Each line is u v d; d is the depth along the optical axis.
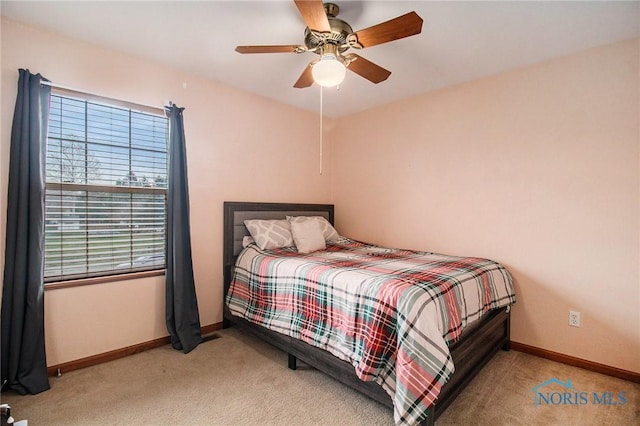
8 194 1.92
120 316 2.42
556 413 1.80
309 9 1.52
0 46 1.92
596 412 1.81
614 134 2.20
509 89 2.64
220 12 1.88
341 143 3.96
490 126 2.75
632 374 2.13
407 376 1.48
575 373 2.25
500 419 1.74
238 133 3.10
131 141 2.49
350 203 3.86
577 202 2.34
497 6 1.80
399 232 3.39
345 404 1.86
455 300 1.83
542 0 1.74
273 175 3.41
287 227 3.12
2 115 1.95
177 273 2.55
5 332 1.90
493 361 2.40
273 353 2.51
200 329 2.76
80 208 2.27
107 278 2.35
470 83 2.86
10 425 1.53
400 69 2.62
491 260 2.70
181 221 2.61
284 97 3.31
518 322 2.61
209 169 2.89
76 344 2.22
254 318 2.49
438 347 1.54
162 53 2.39
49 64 2.09
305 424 1.69
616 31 2.04
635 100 2.12
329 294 1.99
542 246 2.50
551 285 2.46
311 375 2.18
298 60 2.50
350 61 2.01
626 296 2.17
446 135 3.02
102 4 1.81
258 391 1.99
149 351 2.53
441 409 1.67
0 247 1.95
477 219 2.83
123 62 2.39
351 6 1.79
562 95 2.39
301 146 3.69
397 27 1.62
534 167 2.52
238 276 2.83
